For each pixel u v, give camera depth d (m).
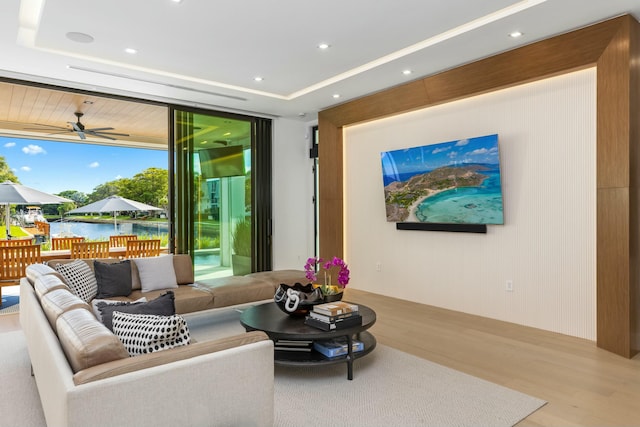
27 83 4.93
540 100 4.21
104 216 10.63
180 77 4.98
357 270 6.36
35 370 2.44
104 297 4.08
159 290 4.41
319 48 4.18
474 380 3.02
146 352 1.86
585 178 3.90
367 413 2.54
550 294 4.18
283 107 6.43
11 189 6.89
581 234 3.94
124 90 5.40
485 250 4.73
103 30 3.69
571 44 3.74
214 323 4.62
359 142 6.25
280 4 3.25
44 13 3.35
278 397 2.77
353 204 6.40
